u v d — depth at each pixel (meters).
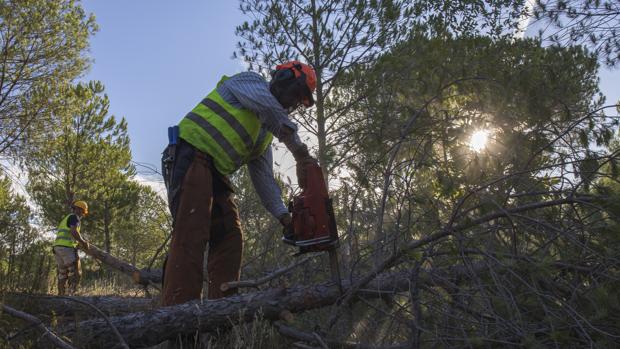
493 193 2.58
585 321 1.89
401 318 2.40
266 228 4.17
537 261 2.15
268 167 2.92
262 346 2.57
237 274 2.81
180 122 2.68
